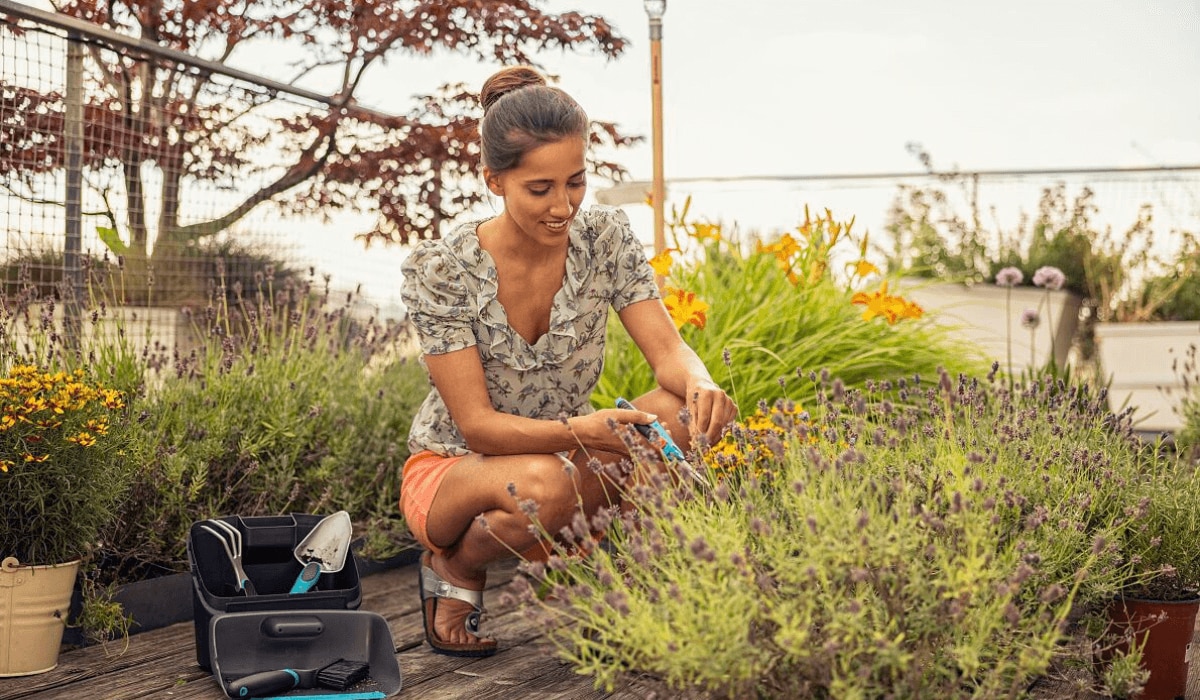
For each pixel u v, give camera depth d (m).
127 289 4.32
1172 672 2.16
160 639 2.73
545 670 2.40
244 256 5.20
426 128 6.46
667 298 3.29
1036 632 1.75
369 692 2.23
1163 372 6.25
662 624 1.58
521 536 2.25
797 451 1.98
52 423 2.38
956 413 2.37
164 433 3.28
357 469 3.73
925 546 1.70
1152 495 2.27
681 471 2.09
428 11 6.50
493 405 2.45
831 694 1.60
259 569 2.57
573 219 2.33
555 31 6.66
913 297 6.68
